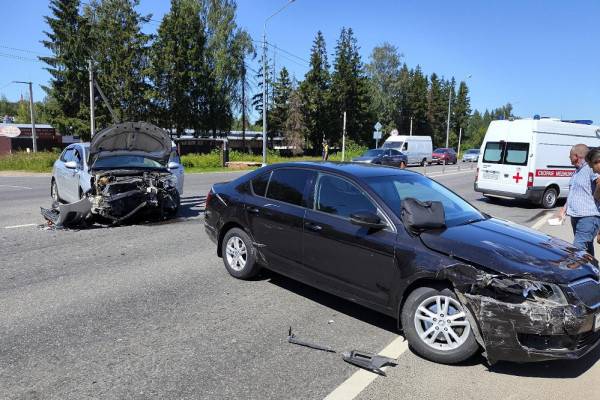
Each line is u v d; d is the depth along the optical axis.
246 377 3.57
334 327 4.57
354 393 3.38
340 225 4.63
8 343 4.07
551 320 3.42
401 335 4.42
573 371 3.80
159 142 9.92
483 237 4.10
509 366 3.85
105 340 4.16
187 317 4.73
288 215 5.18
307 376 3.61
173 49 48.59
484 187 15.24
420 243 4.03
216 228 6.24
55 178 11.85
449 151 49.31
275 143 66.88
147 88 47.50
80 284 5.73
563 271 3.66
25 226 9.38
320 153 64.00
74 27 46.12
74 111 47.34
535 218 12.36
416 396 3.37
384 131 75.25
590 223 5.56
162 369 3.66
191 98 51.09
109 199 8.95
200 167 32.75
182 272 6.32
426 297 3.93
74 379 3.49
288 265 5.23
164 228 9.41
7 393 3.28
